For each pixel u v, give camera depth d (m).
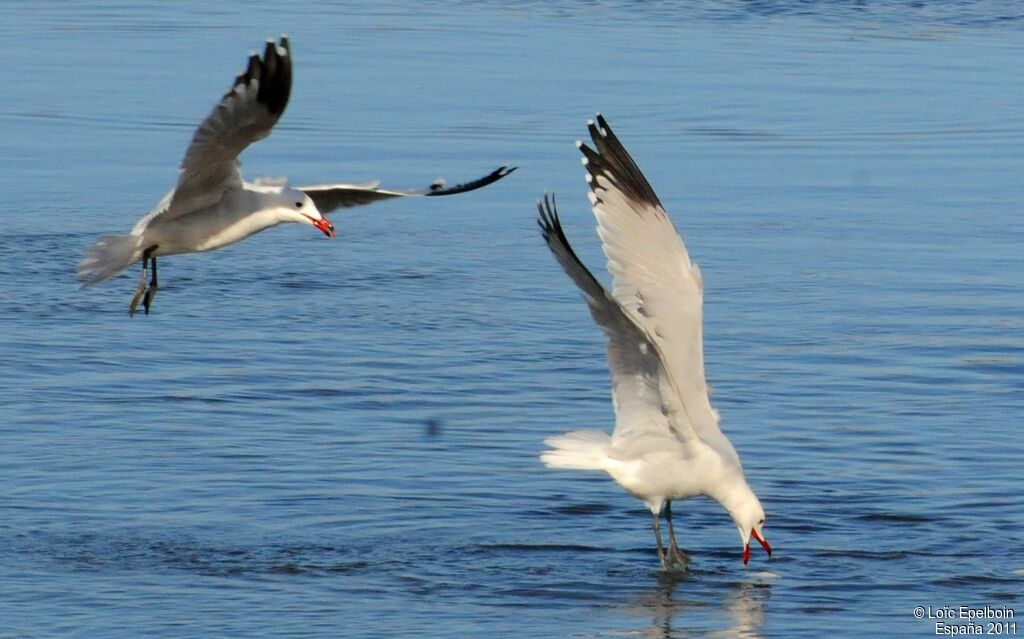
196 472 13.32
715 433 11.30
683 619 10.88
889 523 12.52
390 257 21.23
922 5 41.66
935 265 20.69
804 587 11.45
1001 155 27.11
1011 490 13.13
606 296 9.83
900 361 16.72
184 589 11.15
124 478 13.16
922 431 14.54
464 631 10.59
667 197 24.09
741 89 31.44
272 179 11.48
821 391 15.73
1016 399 15.50
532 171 25.17
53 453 13.66
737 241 21.80
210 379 15.88
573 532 12.39
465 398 15.48
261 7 40.47
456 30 37.31
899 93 31.48
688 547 12.16
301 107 29.14
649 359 10.47
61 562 11.54
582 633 10.62
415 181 24.05
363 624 10.66
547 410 15.20
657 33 37.44
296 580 11.39
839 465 13.70
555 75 32.22
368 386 15.77
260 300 18.98
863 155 26.86
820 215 23.25
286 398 15.34
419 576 11.52
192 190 10.77
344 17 39.00
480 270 20.59
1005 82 32.56
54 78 31.41
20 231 21.48
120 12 39.41
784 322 18.16
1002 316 18.41
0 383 15.57
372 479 13.30
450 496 12.98
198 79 31.41
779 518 12.60
